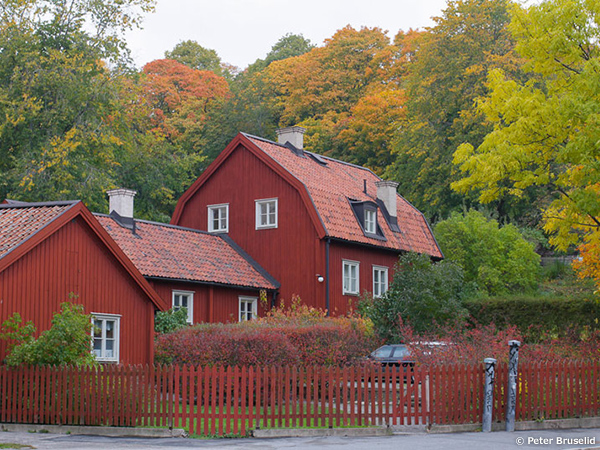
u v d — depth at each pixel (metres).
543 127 25.02
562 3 24.80
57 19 46.75
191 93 75.06
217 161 37.97
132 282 23.86
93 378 18.25
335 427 17.75
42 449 15.10
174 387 17.73
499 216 55.78
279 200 35.94
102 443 16.16
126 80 55.06
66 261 21.66
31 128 44.41
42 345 18.84
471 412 18.36
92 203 45.16
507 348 20.50
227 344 21.98
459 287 33.53
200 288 31.62
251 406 17.42
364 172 44.88
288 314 29.14
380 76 72.38
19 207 22.88
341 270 35.41
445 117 57.50
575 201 24.28
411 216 42.22
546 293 42.91
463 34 56.91
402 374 17.94
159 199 60.16
